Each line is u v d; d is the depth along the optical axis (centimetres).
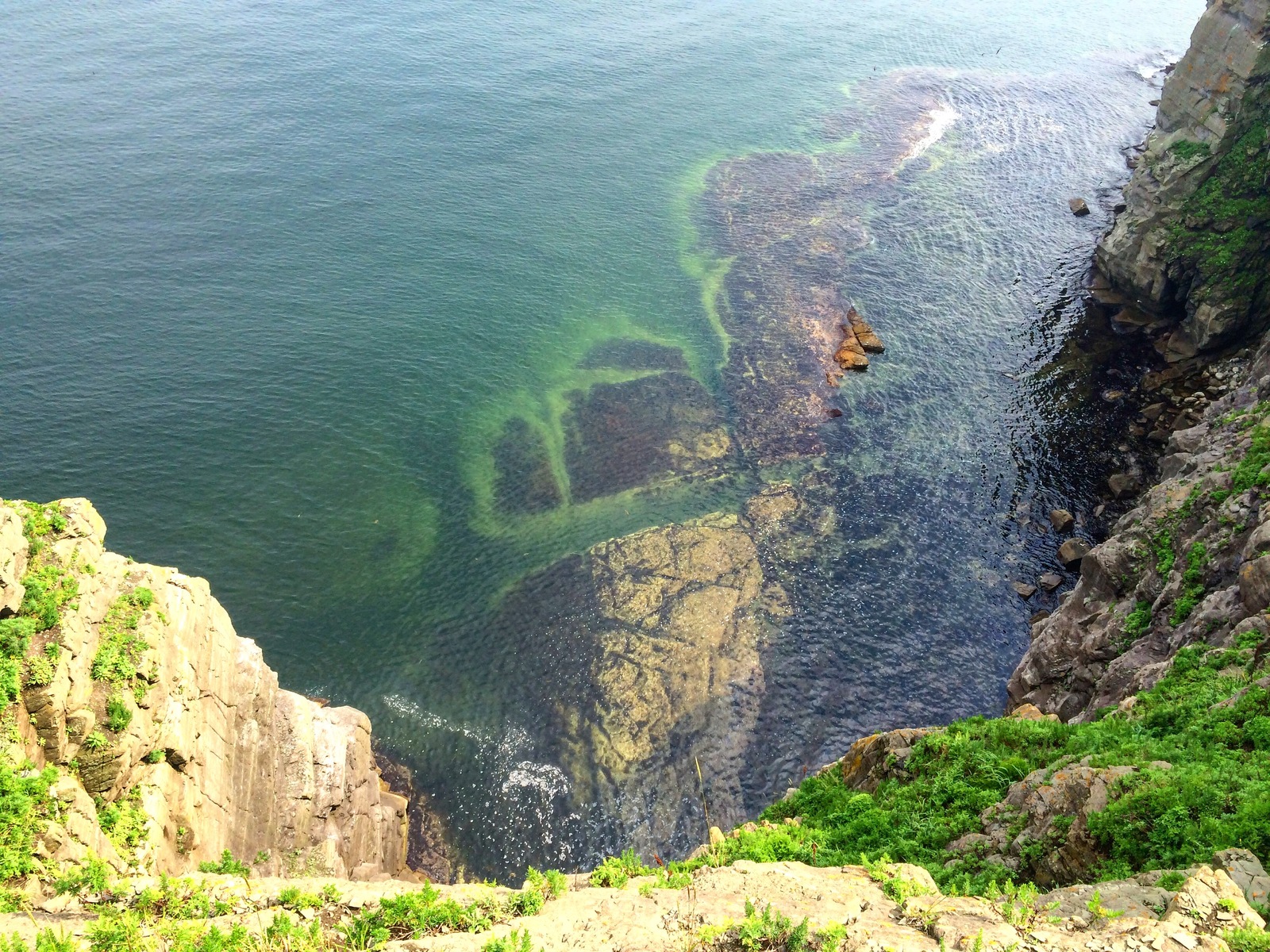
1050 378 7206
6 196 8350
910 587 5697
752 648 5341
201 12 12756
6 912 2264
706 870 2262
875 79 12419
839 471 6450
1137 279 7588
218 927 2102
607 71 12050
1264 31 6588
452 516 6056
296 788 3853
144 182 8806
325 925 2131
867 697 5138
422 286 7944
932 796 2914
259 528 5816
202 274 7712
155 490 5906
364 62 11644
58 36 11631
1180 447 5456
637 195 9562
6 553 2852
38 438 6081
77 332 6938
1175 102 7356
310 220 8581
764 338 7681
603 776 4788
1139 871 2114
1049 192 9900
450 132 10281
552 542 5925
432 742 4912
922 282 8412
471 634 5391
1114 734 2883
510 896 2180
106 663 2992
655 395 7075
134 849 2889
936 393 7119
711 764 4841
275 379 6812
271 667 5147
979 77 12631
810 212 9431
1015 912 1859
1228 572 3666
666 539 5941
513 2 13888
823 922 1903
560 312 7862
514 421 6781
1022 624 5491
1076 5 15488
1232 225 6875
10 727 2720
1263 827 2023
